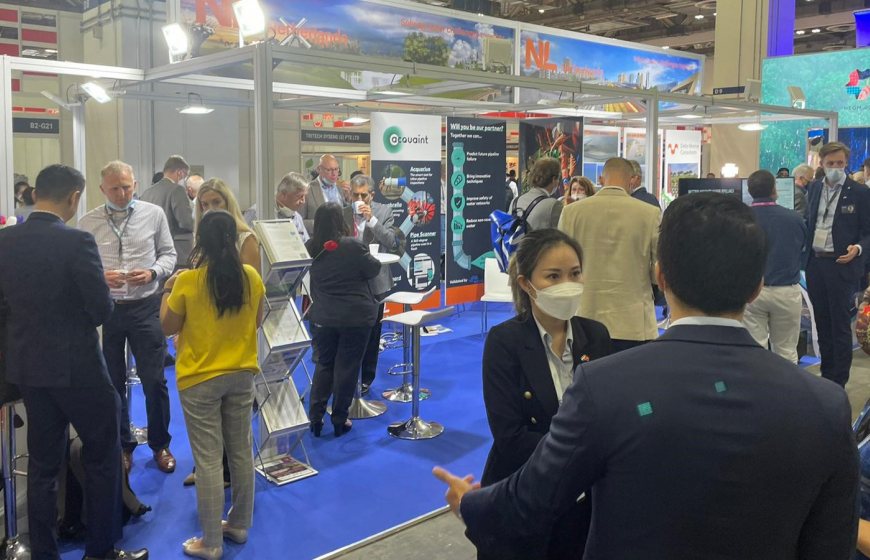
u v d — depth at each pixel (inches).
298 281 144.0
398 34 325.4
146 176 339.9
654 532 38.1
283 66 288.0
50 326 99.7
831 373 196.1
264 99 135.5
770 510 37.7
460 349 257.8
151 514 131.4
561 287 72.3
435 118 300.2
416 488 143.9
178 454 159.5
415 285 301.4
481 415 188.2
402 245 211.5
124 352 145.0
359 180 220.4
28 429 103.7
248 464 120.0
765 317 175.9
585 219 131.9
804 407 38.1
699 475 37.3
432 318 171.3
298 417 149.8
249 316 115.7
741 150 457.7
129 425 148.6
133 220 142.5
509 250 211.2
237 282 111.4
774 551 38.3
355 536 124.4
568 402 40.8
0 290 100.3
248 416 118.8
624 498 38.7
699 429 37.5
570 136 333.4
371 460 157.6
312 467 152.9
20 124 396.8
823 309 196.1
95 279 100.5
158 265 143.8
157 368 146.3
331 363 171.5
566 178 332.5
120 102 331.9
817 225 194.9
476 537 47.3
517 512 42.8
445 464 155.9
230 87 209.8
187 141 357.1
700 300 40.4
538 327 74.8
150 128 341.1
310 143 466.9
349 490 142.5
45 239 99.5
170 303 110.7
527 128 323.3
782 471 37.5
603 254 129.9
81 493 120.6
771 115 323.0
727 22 485.1
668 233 41.6
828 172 190.7
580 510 62.8
